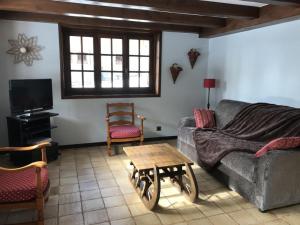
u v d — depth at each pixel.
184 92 4.95
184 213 2.38
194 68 4.95
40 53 3.90
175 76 4.75
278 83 3.49
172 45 4.69
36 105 3.64
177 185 2.84
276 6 3.12
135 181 2.83
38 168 1.93
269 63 3.62
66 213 2.36
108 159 3.79
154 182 2.39
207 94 5.15
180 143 4.08
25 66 3.85
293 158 2.35
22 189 1.94
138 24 4.20
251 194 2.49
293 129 2.77
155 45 4.68
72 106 4.21
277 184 2.35
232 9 3.23
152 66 4.76
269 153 2.30
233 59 4.34
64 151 4.15
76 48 4.22
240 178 2.64
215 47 4.80
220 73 4.71
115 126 4.28
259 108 3.37
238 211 2.41
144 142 4.77
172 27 4.48
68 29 4.11
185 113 5.04
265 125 3.10
